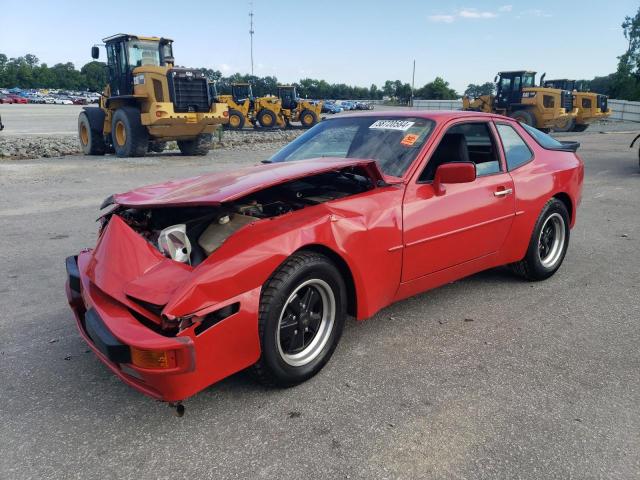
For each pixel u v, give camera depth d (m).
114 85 16.11
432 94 77.06
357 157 3.74
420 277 3.54
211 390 2.89
